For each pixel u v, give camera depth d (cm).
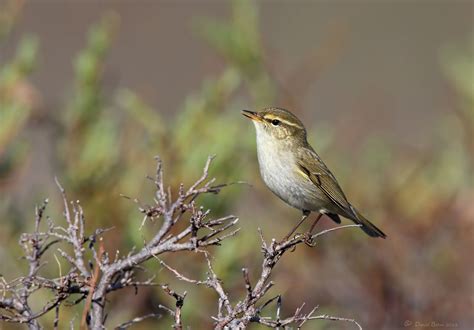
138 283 787
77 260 770
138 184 1213
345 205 1150
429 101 2494
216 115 1289
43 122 1278
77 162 1238
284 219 1328
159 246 757
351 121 1608
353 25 2748
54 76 2375
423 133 2020
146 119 1259
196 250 750
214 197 1177
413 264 1305
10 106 1242
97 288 766
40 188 1259
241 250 1145
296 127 1171
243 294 1142
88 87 1278
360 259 1302
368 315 1242
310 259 1302
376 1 2869
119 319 1098
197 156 1192
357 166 1437
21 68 1284
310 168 1151
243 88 1514
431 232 1329
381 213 1345
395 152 1488
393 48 2722
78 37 2497
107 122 1264
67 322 1048
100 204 1188
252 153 1295
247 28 1399
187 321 1088
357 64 2634
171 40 2608
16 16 1388
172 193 1173
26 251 779
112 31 1316
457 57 1555
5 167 1238
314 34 2702
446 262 1312
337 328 1180
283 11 2770
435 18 2834
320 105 2398
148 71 2492
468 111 1490
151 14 2638
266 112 1173
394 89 2556
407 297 1271
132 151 1257
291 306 1242
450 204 1350
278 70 1416
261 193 1329
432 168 1434
